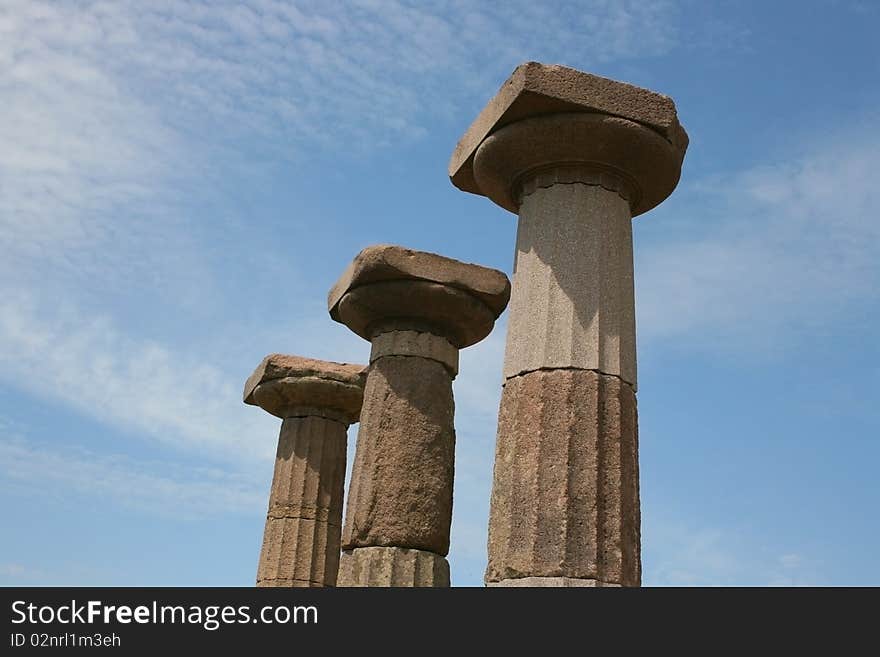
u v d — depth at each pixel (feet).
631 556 25.29
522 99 27.14
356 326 38.55
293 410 49.44
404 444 35.86
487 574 25.89
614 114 27.40
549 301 27.17
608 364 26.71
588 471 25.44
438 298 36.42
